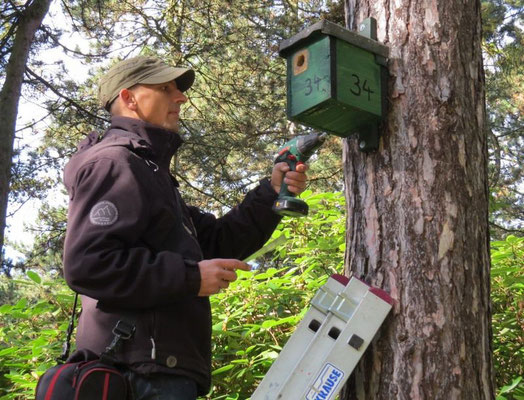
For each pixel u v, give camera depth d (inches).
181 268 74.3
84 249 73.3
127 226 74.5
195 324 78.5
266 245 108.0
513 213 398.3
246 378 115.2
